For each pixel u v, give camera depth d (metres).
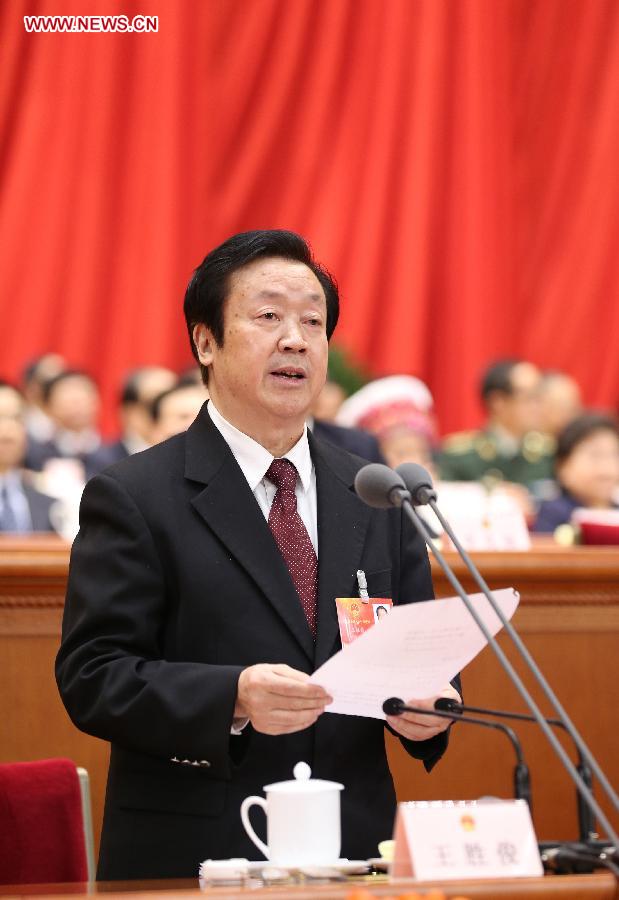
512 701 10.23
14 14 25.55
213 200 26.73
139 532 7.18
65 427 21.34
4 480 16.94
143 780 7.05
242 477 7.46
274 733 6.45
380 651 6.00
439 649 6.16
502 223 28.14
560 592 10.38
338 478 7.74
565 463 16.77
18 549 9.41
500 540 11.46
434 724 6.77
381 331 27.75
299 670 7.11
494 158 28.09
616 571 10.38
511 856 5.56
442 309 28.06
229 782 6.94
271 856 6.11
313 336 7.52
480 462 22.58
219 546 7.27
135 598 7.11
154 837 6.93
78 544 7.37
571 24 28.31
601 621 10.45
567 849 5.82
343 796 7.08
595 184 28.28
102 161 25.98
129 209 26.17
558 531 14.03
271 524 7.48
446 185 28.09
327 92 27.23
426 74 27.72
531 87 28.28
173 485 7.40
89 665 6.94
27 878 6.86
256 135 26.83
